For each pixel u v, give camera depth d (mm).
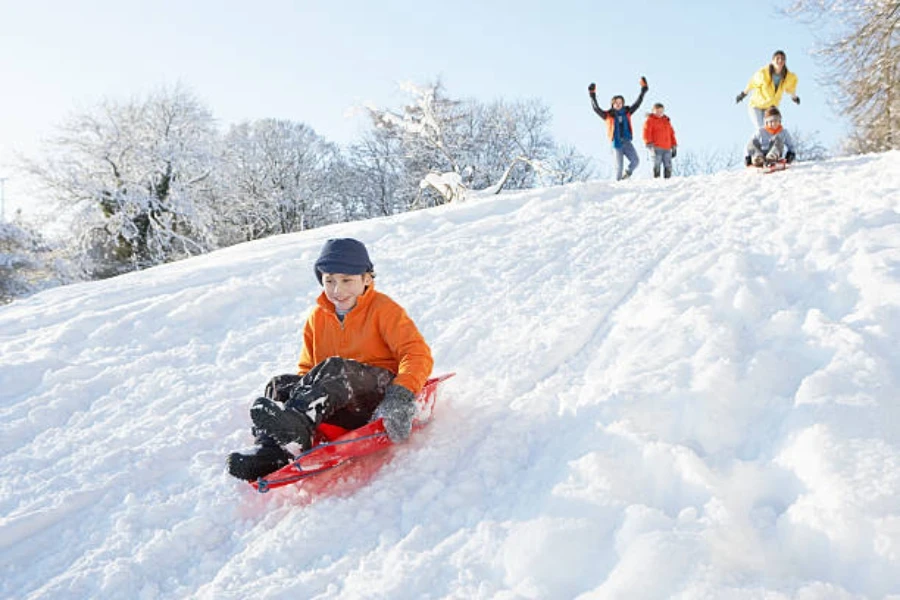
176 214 27609
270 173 38344
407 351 2939
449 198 17703
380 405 2760
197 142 28641
